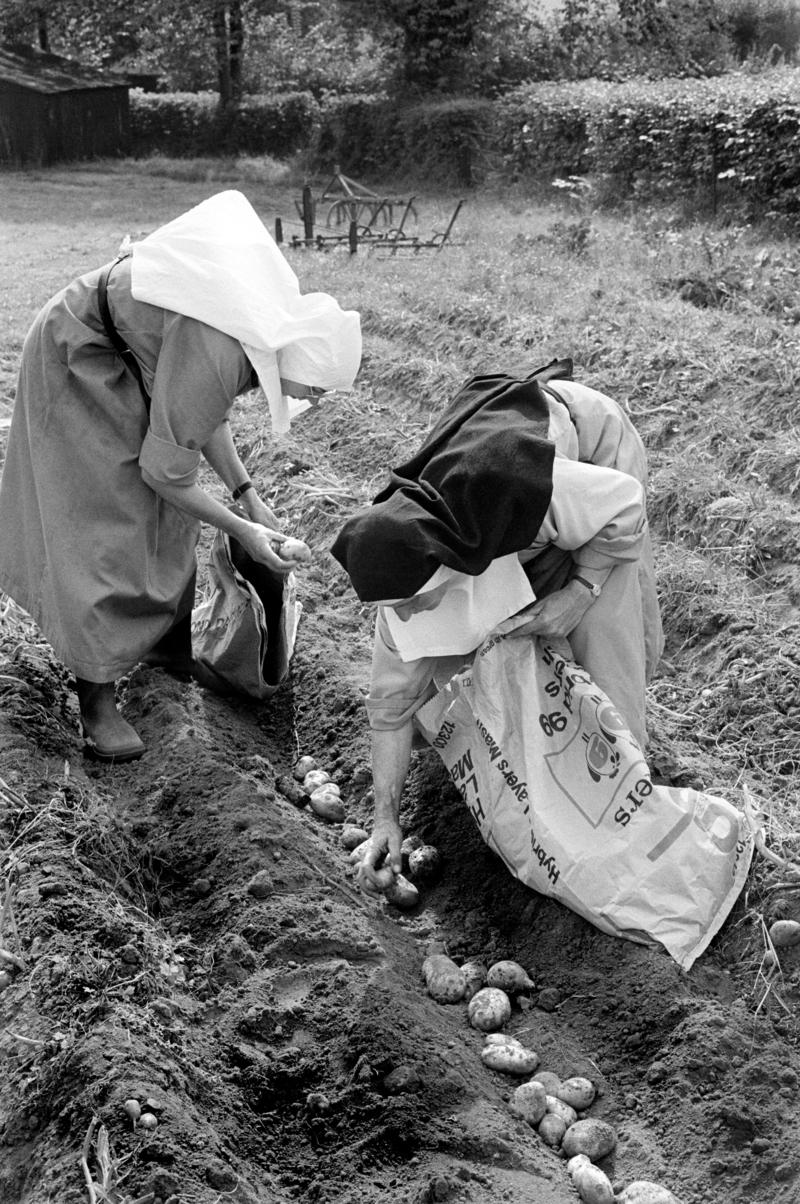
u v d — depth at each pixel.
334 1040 3.09
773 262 10.55
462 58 25.61
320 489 6.71
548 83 23.42
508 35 26.27
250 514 4.46
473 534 3.27
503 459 3.26
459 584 3.43
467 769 3.83
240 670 4.58
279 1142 2.86
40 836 3.61
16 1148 2.67
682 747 4.48
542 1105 3.04
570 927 3.58
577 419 3.68
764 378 7.35
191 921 3.61
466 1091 3.00
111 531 3.94
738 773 4.30
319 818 4.20
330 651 5.04
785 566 5.57
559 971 3.51
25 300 12.14
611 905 3.46
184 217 3.81
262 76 33.47
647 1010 3.28
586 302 9.55
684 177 16.19
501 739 3.65
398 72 26.17
